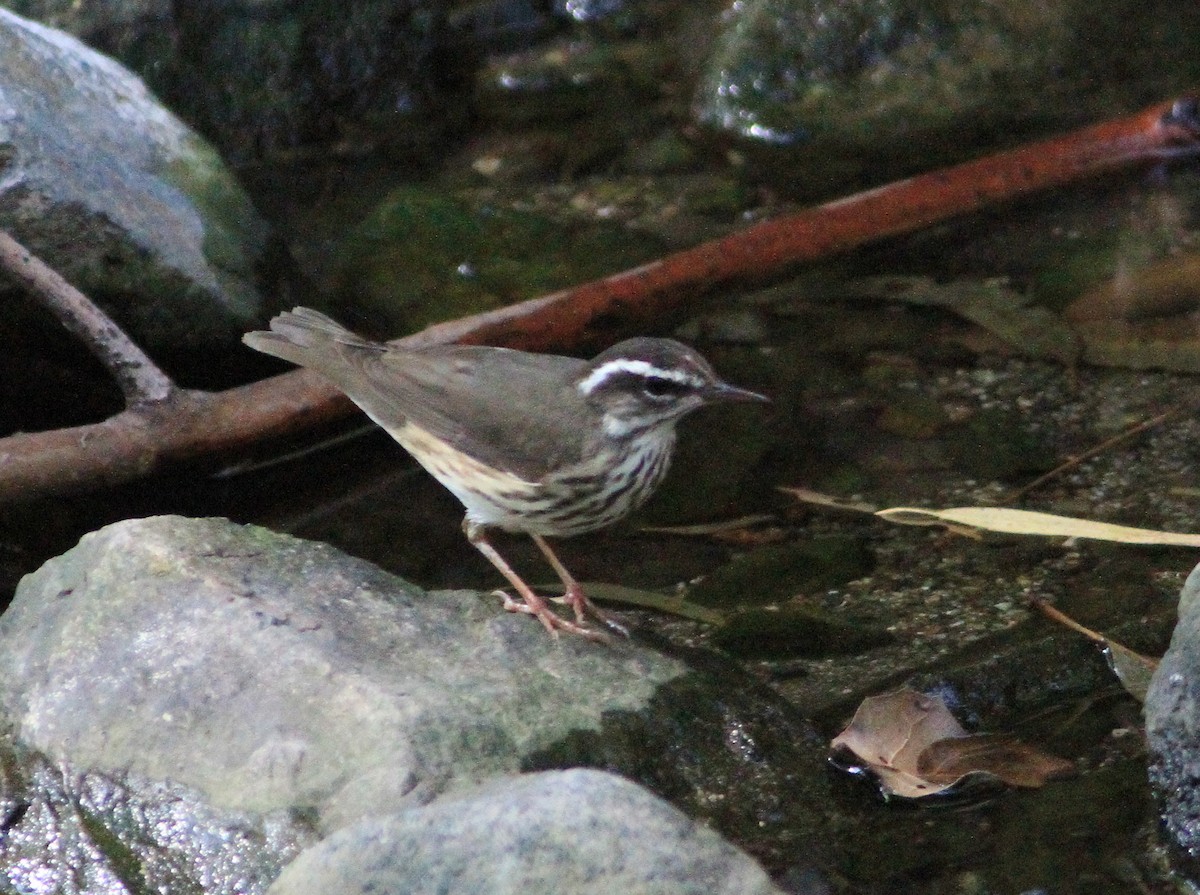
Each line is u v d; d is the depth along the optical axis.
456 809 7.16
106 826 8.45
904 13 16.77
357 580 9.65
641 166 16.80
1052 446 12.49
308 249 15.54
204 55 17.39
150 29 17.19
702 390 10.35
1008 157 15.12
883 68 16.81
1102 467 12.18
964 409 13.00
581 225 15.77
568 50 18.78
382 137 17.70
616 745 8.70
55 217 12.94
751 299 14.47
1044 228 15.02
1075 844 8.41
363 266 15.22
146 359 12.46
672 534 11.92
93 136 13.52
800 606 10.97
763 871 6.98
